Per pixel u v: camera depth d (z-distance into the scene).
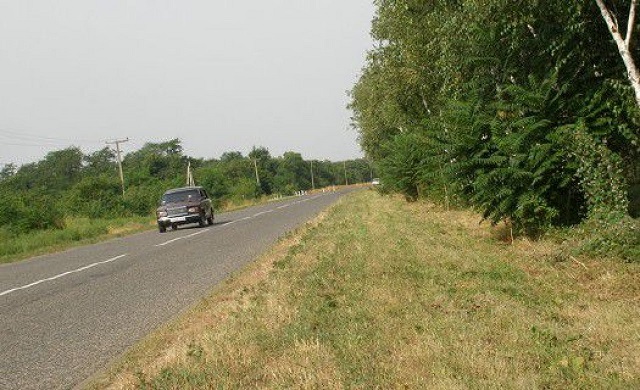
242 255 12.47
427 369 4.17
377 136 39.41
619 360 4.24
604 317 5.31
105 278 11.06
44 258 17.56
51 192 85.88
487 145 10.58
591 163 8.65
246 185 76.25
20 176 118.31
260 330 5.55
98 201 43.69
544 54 11.06
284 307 6.38
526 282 7.15
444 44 13.25
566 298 6.28
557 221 10.26
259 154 148.38
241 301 7.00
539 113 9.80
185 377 4.46
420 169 20.80
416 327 5.20
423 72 19.27
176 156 124.81
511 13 10.90
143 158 133.12
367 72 24.52
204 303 7.43
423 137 18.55
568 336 4.83
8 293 10.35
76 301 8.83
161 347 5.68
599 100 9.39
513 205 10.31
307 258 9.77
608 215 8.27
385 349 4.67
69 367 5.45
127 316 7.44
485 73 12.60
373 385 3.96
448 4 14.09
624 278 6.78
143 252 15.45
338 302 6.36
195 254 13.66
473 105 11.15
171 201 24.50
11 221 30.12
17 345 6.41
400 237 11.58
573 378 3.94
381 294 6.56
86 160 134.88
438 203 18.98
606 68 10.43
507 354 4.35
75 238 26.47
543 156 9.48
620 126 9.30
